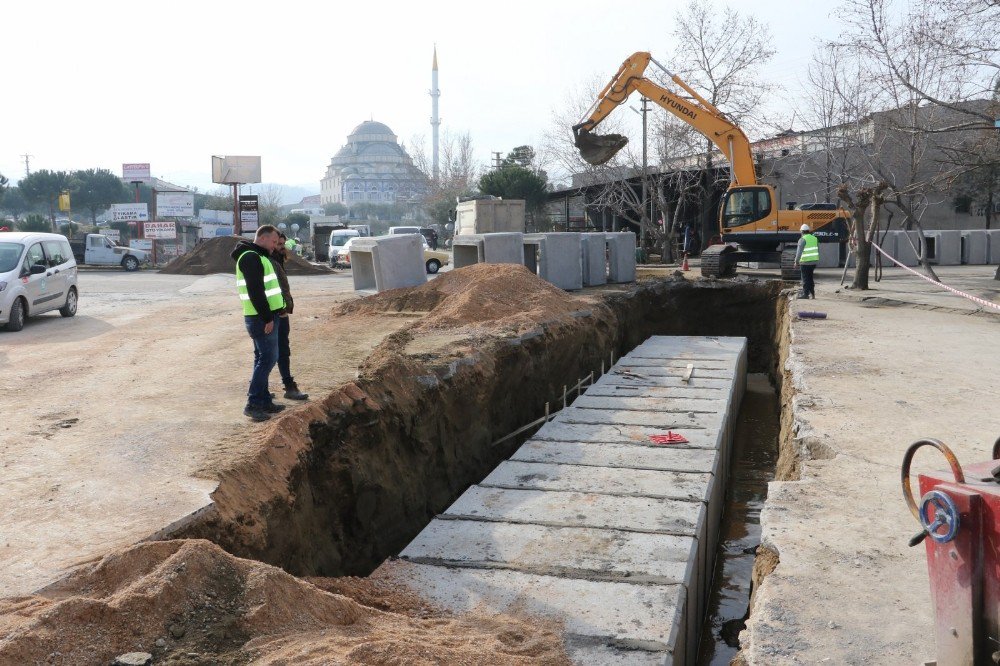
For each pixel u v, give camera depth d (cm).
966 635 320
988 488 314
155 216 5788
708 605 863
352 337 1290
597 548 683
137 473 627
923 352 1271
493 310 1455
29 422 789
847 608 464
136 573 440
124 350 1245
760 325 2355
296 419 767
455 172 9169
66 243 1750
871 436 800
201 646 385
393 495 861
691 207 4672
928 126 2864
